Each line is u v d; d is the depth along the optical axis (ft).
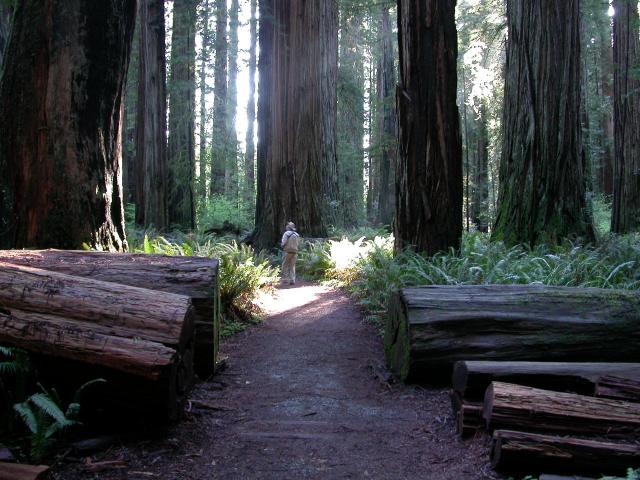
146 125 65.82
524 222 40.01
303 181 58.54
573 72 39.93
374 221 113.29
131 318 14.17
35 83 24.27
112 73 25.44
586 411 12.77
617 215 61.46
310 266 47.83
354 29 103.40
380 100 93.76
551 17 39.63
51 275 14.99
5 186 24.40
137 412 14.01
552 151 39.63
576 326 17.69
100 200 25.14
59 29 24.22
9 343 13.48
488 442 13.61
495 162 102.12
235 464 13.10
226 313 29.22
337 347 24.75
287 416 16.48
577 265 27.17
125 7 25.75
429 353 17.94
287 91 58.59
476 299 18.49
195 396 17.80
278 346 25.11
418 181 31.40
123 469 12.46
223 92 95.66
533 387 14.38
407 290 19.17
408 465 13.16
